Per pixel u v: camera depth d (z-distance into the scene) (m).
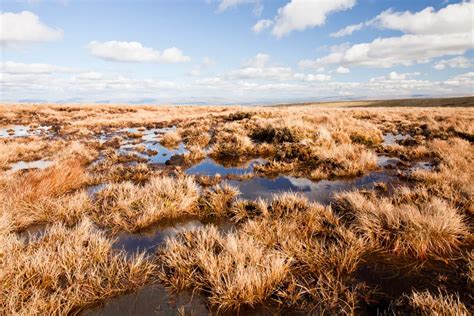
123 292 2.81
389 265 3.17
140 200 4.91
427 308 2.38
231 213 4.71
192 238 3.74
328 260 3.19
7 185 5.54
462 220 4.03
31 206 4.61
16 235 3.77
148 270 3.04
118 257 3.39
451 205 4.43
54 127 18.22
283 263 3.07
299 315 2.49
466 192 4.98
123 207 4.65
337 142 10.48
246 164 8.45
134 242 3.82
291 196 4.97
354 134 11.66
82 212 4.60
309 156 8.52
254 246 3.36
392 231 3.68
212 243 3.43
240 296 2.61
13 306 2.45
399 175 6.75
